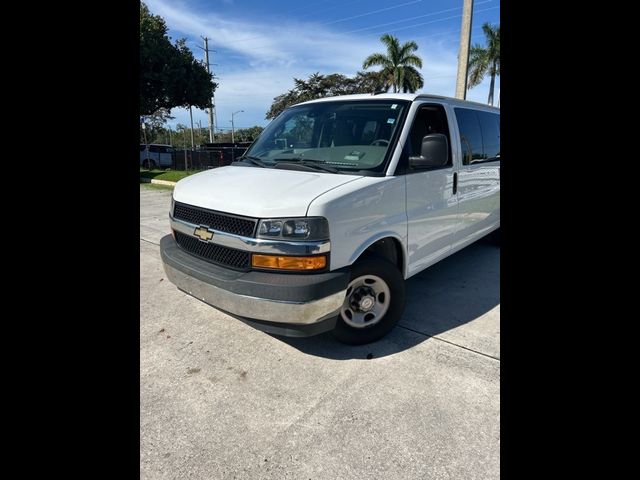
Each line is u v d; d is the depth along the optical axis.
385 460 2.11
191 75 22.39
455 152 3.98
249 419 2.42
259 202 2.72
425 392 2.63
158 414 2.45
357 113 3.63
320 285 2.59
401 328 3.49
